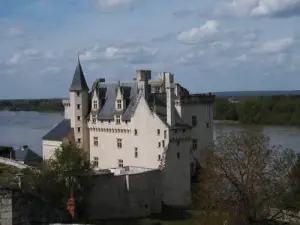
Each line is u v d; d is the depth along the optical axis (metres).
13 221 39.78
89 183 96.12
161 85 129.88
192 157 123.06
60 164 93.19
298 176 90.44
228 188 84.62
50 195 85.44
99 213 98.19
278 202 81.56
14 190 40.44
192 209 109.75
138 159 118.19
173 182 111.94
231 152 89.12
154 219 101.12
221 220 81.00
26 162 135.38
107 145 125.94
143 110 116.56
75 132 129.75
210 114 128.00
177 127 112.88
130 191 102.75
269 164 88.00
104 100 129.62
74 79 131.00
